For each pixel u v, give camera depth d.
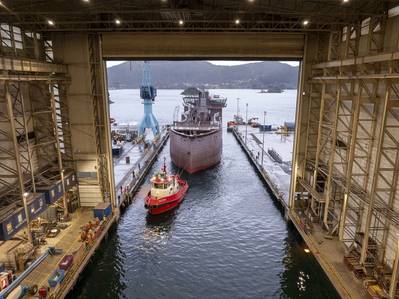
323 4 24.58
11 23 27.28
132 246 31.97
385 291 20.52
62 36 31.70
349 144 27.02
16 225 23.94
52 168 32.53
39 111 31.86
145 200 41.06
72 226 31.89
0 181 26.06
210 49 32.16
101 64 32.47
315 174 31.20
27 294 21.64
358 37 26.42
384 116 20.42
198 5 26.25
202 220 37.84
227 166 62.75
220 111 83.31
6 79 23.05
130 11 24.44
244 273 27.64
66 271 24.19
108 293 25.31
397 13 21.62
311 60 31.92
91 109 33.47
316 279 26.61
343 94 28.41
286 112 197.62
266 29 29.56
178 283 26.45
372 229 23.05
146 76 78.12
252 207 41.66
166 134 96.31
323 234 30.02
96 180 35.62
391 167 22.20
